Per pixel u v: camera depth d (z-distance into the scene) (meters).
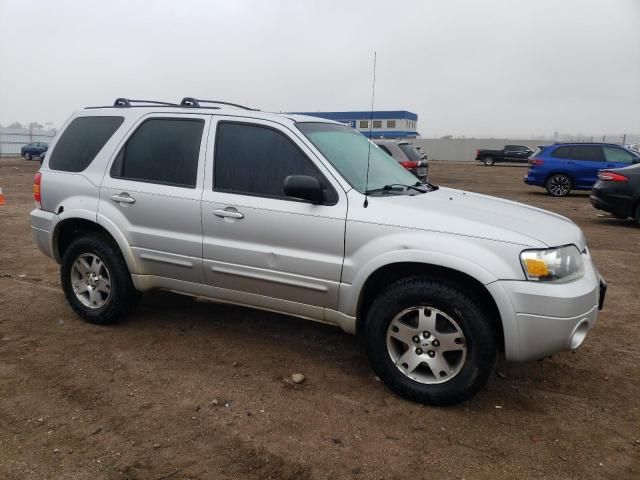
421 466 2.88
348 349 4.40
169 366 4.02
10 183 20.19
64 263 4.85
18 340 4.45
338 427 3.24
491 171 33.88
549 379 3.93
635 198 10.41
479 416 3.40
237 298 4.16
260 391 3.66
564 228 3.69
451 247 3.32
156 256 4.37
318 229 3.69
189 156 4.29
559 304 3.15
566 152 16.56
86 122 4.92
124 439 3.06
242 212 3.95
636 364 4.19
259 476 2.77
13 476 2.73
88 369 3.94
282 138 3.96
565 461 2.95
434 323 3.44
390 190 3.98
